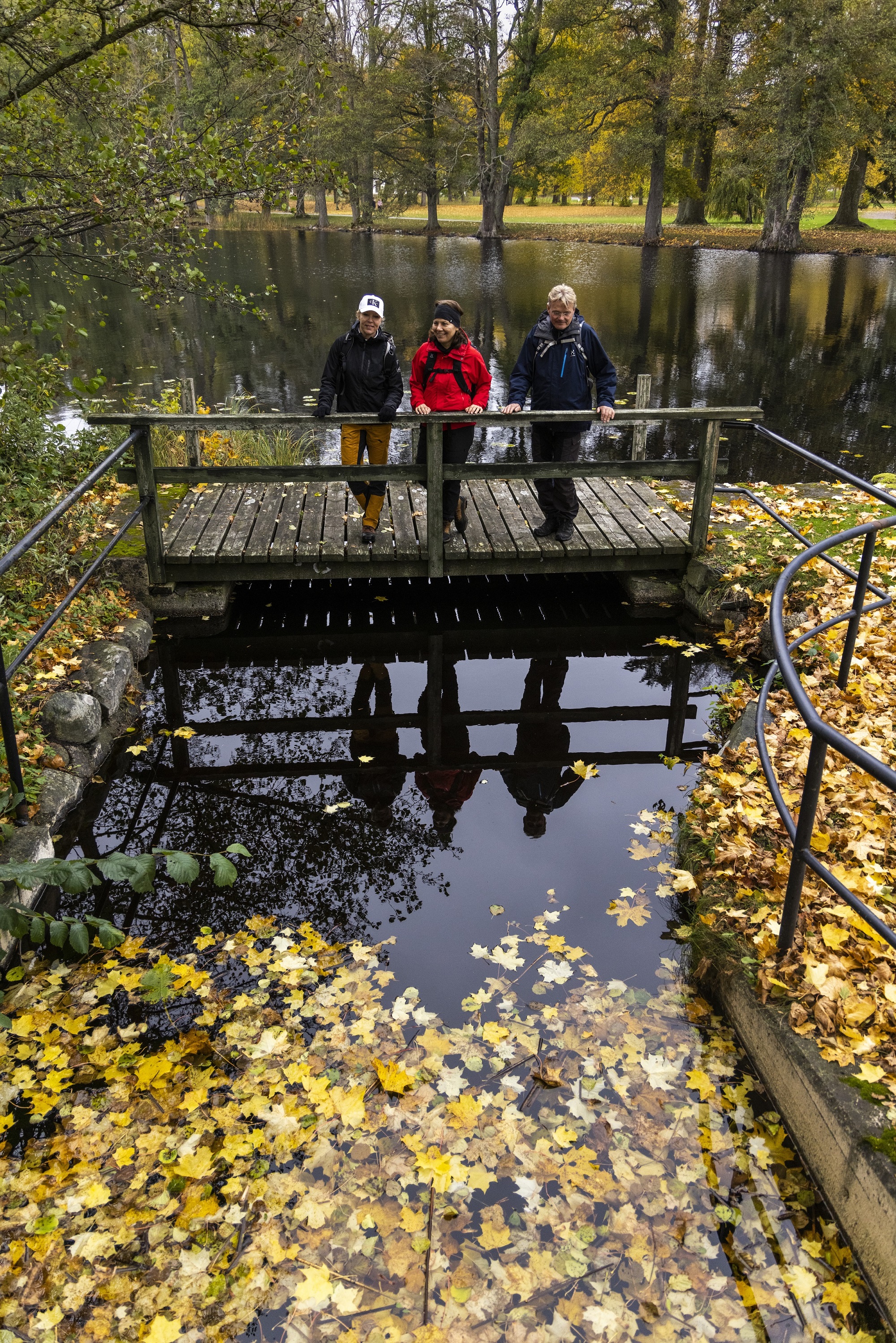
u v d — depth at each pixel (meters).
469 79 40.97
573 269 29.06
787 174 33.44
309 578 6.42
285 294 22.64
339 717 5.42
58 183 6.39
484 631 6.46
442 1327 2.23
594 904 3.81
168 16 6.33
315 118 7.14
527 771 4.87
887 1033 2.74
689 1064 3.00
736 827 3.92
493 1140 2.72
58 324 6.47
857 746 2.37
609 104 37.56
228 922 3.71
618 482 7.94
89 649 5.40
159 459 8.20
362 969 3.42
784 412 12.31
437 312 5.79
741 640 5.97
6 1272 2.35
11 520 6.41
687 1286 2.33
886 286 25.38
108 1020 3.19
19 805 3.80
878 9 30.52
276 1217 2.49
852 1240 2.40
